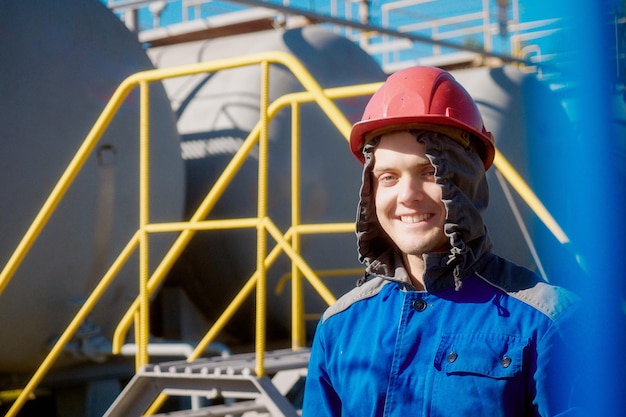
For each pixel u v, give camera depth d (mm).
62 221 5156
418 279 1899
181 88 7000
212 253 6816
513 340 1720
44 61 5137
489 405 1695
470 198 1845
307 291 6945
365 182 1912
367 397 1835
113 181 5402
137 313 4918
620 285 1906
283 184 6570
